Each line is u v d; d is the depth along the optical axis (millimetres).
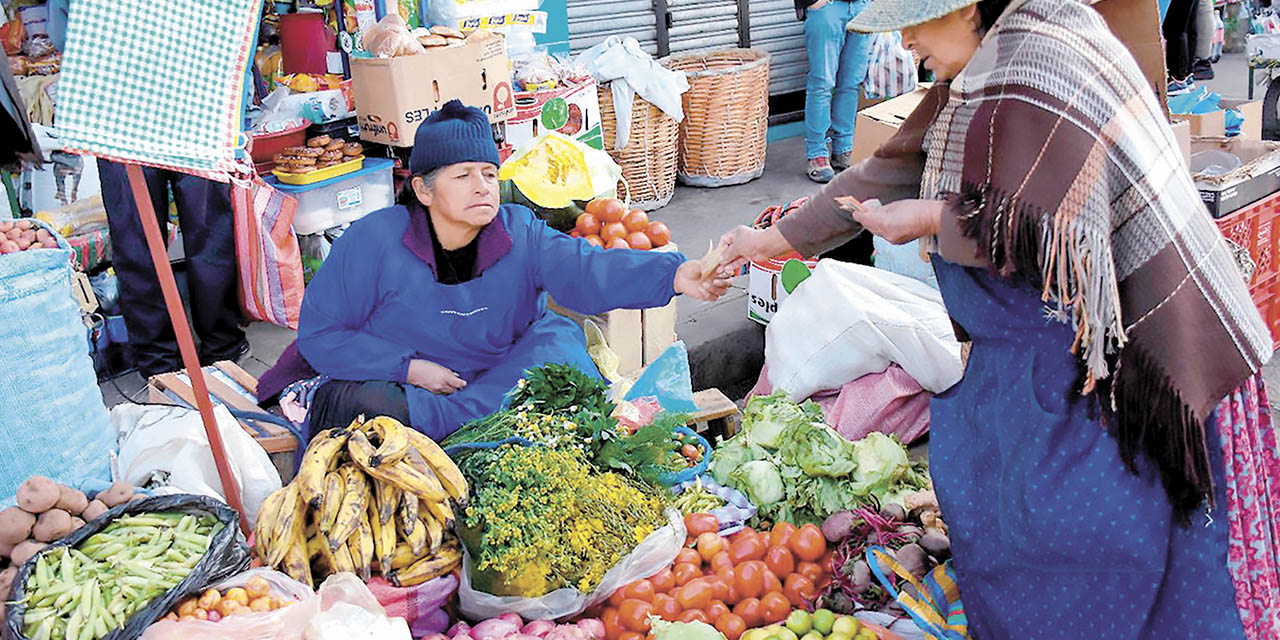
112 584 2205
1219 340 1961
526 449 2670
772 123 8109
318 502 2457
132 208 4066
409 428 2783
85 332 2980
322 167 4543
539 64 5461
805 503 3109
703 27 7531
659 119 6266
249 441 3029
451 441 2887
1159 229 1888
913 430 3629
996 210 1866
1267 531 2135
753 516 3102
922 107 2291
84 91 2119
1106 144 1842
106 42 2119
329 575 2506
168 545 2334
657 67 6137
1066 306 1936
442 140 2939
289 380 3447
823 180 6953
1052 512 2092
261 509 2545
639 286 3078
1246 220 3957
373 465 2502
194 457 2855
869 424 3582
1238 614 2088
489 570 2541
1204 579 2062
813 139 6910
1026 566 2217
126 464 2910
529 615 2566
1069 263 1864
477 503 2584
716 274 2918
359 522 2475
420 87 4523
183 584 2201
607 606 2693
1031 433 2100
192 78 2184
